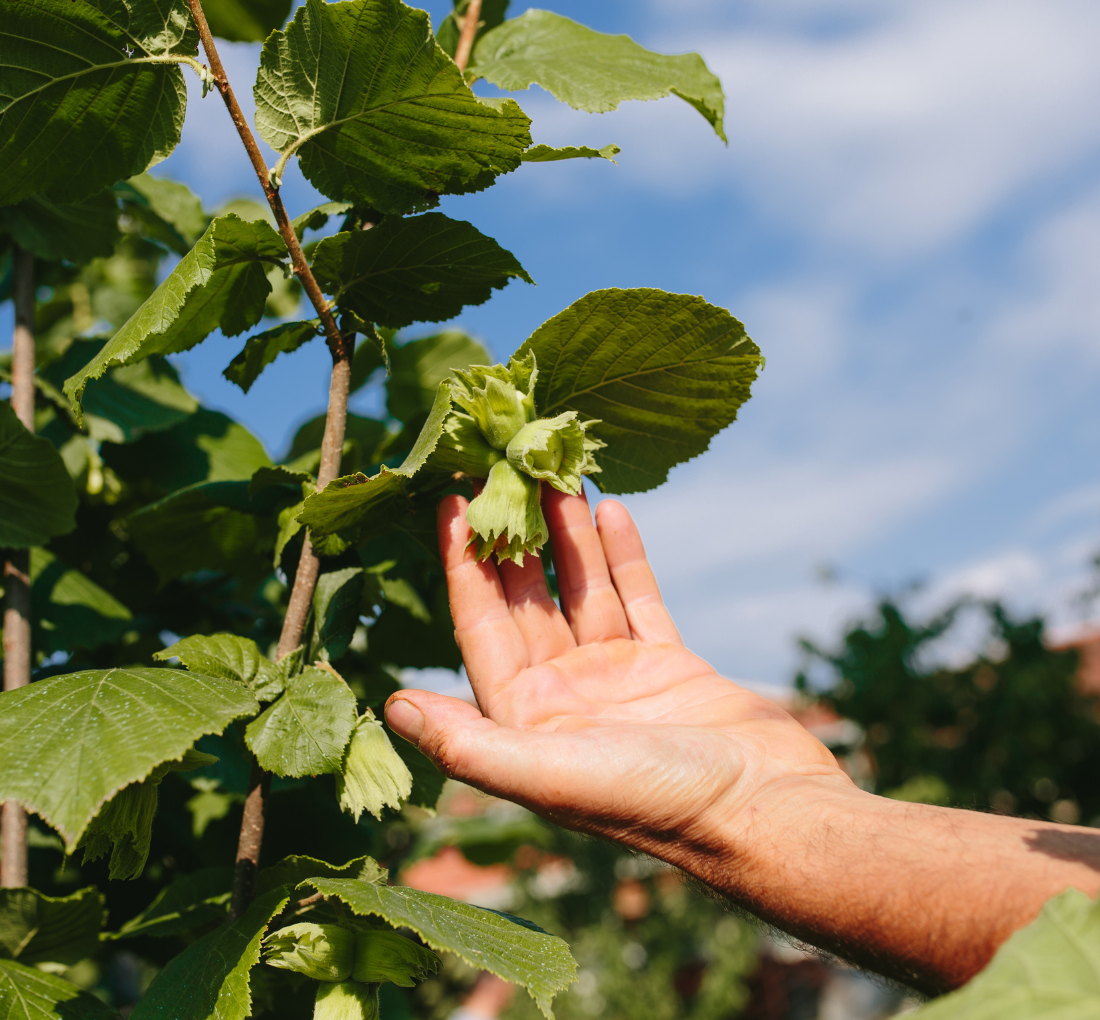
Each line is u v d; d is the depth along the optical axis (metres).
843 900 0.44
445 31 0.61
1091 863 0.41
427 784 0.58
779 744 0.51
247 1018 0.43
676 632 0.56
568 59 0.56
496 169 0.49
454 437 0.50
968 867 0.42
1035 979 0.35
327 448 0.51
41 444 0.58
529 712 0.52
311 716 0.47
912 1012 0.36
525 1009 2.62
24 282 0.65
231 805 0.65
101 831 0.44
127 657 0.68
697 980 3.29
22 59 0.47
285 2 0.64
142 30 0.47
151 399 0.69
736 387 0.53
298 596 0.51
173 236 0.76
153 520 0.61
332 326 0.51
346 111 0.48
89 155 0.50
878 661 3.13
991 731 3.07
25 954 0.53
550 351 0.52
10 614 0.60
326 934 0.46
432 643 0.68
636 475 0.56
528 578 0.54
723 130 0.56
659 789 0.48
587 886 2.98
